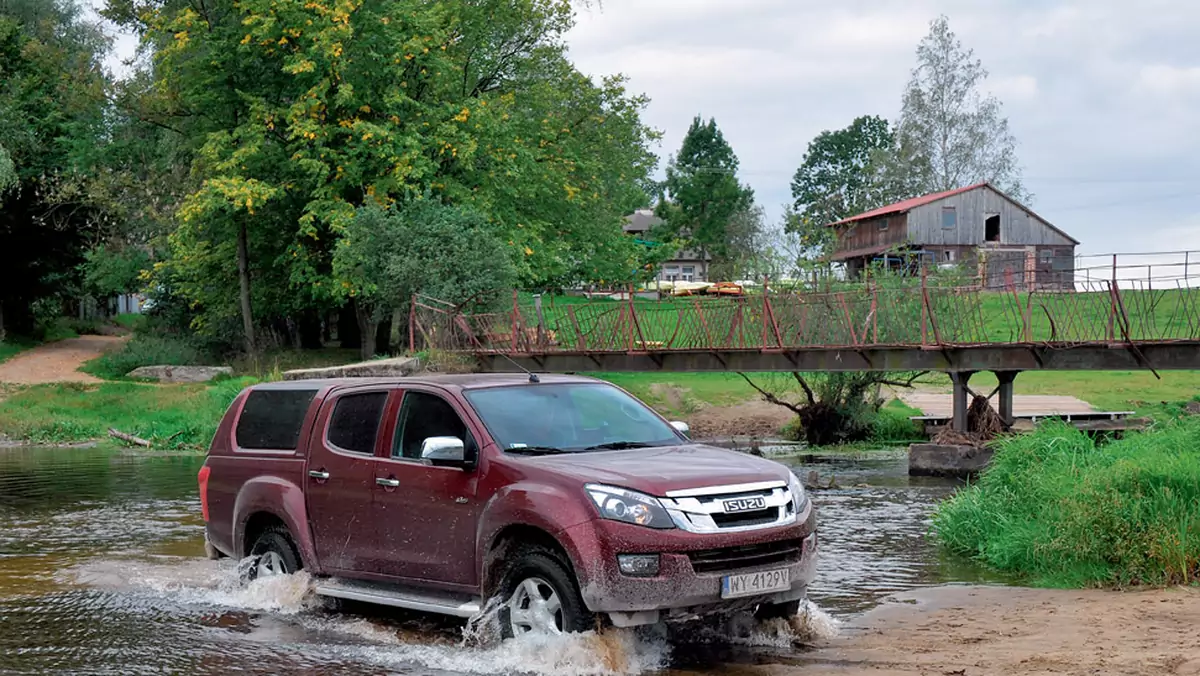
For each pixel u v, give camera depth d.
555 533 6.77
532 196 42.00
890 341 26.03
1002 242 68.56
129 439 29.88
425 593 7.84
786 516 7.10
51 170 50.22
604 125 48.19
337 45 36.41
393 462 8.05
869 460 23.67
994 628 7.77
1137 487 9.85
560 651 6.73
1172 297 26.20
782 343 24.56
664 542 6.61
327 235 41.16
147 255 50.69
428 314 31.95
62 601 9.62
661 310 27.84
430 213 33.91
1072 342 21.08
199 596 9.73
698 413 32.28
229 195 36.25
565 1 45.34
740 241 98.12
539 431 7.75
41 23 52.38
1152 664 6.45
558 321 30.09
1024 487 11.66
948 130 76.06
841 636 7.73
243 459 9.43
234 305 44.62
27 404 35.78
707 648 7.36
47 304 60.00
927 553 11.59
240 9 38.66
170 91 41.75
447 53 42.09
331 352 46.38
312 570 8.74
